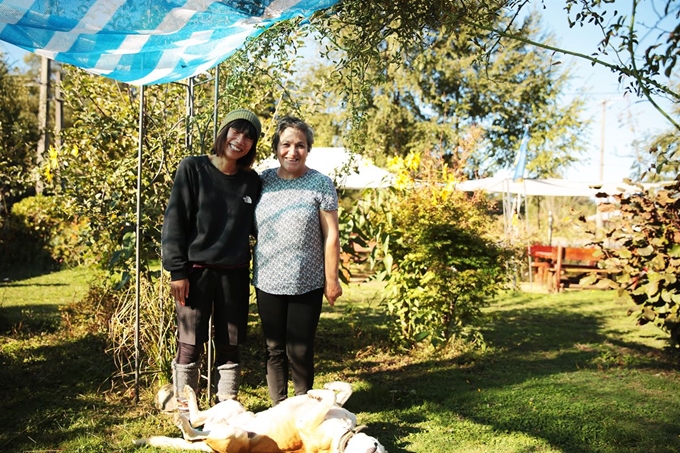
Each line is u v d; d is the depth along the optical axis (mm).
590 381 5367
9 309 8508
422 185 7500
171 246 3592
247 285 3811
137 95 6352
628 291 6605
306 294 3693
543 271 14328
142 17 3496
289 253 3646
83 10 3357
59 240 14086
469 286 6418
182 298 3607
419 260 6410
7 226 13938
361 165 10812
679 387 5191
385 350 6543
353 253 5859
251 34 3973
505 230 14195
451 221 6715
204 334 3711
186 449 3531
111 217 5395
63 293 10367
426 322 6484
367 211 5742
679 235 6172
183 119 4844
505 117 27969
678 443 3838
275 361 3758
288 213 3643
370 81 4793
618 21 3039
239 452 3076
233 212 3666
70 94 6230
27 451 3531
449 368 5801
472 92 27875
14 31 3457
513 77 27344
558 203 28375
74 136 6180
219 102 4789
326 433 3064
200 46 3861
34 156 7676
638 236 6402
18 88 12695
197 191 3645
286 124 3703
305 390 3750
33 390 4727
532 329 8320
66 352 5836
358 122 5055
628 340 7562
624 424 4152
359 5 4031
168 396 3775
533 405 4582
